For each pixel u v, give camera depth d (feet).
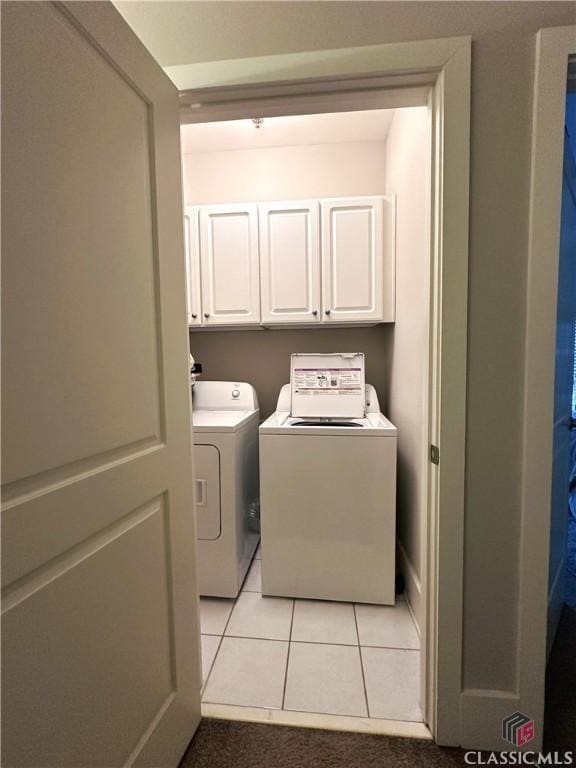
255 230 7.12
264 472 5.82
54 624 2.07
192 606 3.71
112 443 2.54
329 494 5.71
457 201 3.21
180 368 3.49
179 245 3.47
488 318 3.31
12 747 1.81
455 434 3.38
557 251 3.17
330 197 7.79
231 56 3.32
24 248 1.87
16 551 1.83
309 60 3.23
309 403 6.75
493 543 3.44
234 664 4.60
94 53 2.37
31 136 1.91
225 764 3.43
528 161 3.17
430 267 3.46
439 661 3.53
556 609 4.93
